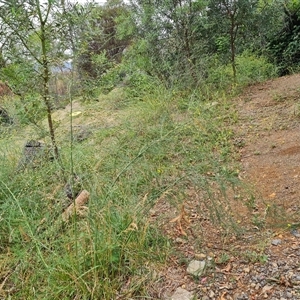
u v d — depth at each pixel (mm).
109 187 1886
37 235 1727
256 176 2510
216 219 1988
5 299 1459
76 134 2699
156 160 2416
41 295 1433
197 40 5812
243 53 6520
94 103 3266
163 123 2664
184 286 1531
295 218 1929
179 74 4332
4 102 2668
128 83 4059
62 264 1510
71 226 1751
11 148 2619
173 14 5379
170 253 1728
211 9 5492
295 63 6875
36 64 2326
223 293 1474
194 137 2941
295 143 2936
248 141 3199
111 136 2801
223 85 5281
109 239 1587
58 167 2152
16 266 1613
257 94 4930
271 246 1719
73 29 2383
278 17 6293
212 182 2369
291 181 2338
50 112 2434
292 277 1494
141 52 5316
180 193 2053
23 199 2023
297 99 4285
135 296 1485
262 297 1424
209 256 1703
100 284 1459
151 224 1935
